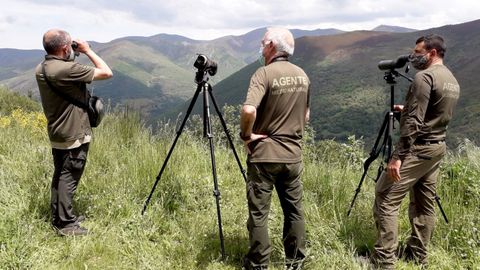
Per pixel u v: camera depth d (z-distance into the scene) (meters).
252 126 2.79
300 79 2.93
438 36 3.00
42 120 7.38
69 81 3.17
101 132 6.03
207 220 3.87
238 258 3.37
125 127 6.29
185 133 6.26
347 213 3.86
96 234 3.42
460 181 4.36
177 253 3.28
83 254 3.10
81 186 4.31
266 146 2.90
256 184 2.97
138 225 3.54
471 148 5.09
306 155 5.61
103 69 3.39
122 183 4.32
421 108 2.86
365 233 3.70
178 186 4.35
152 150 5.18
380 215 3.16
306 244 3.43
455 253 3.37
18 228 3.15
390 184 3.12
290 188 3.08
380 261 3.15
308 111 3.25
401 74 3.27
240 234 3.71
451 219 3.72
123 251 3.25
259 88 2.79
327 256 3.21
